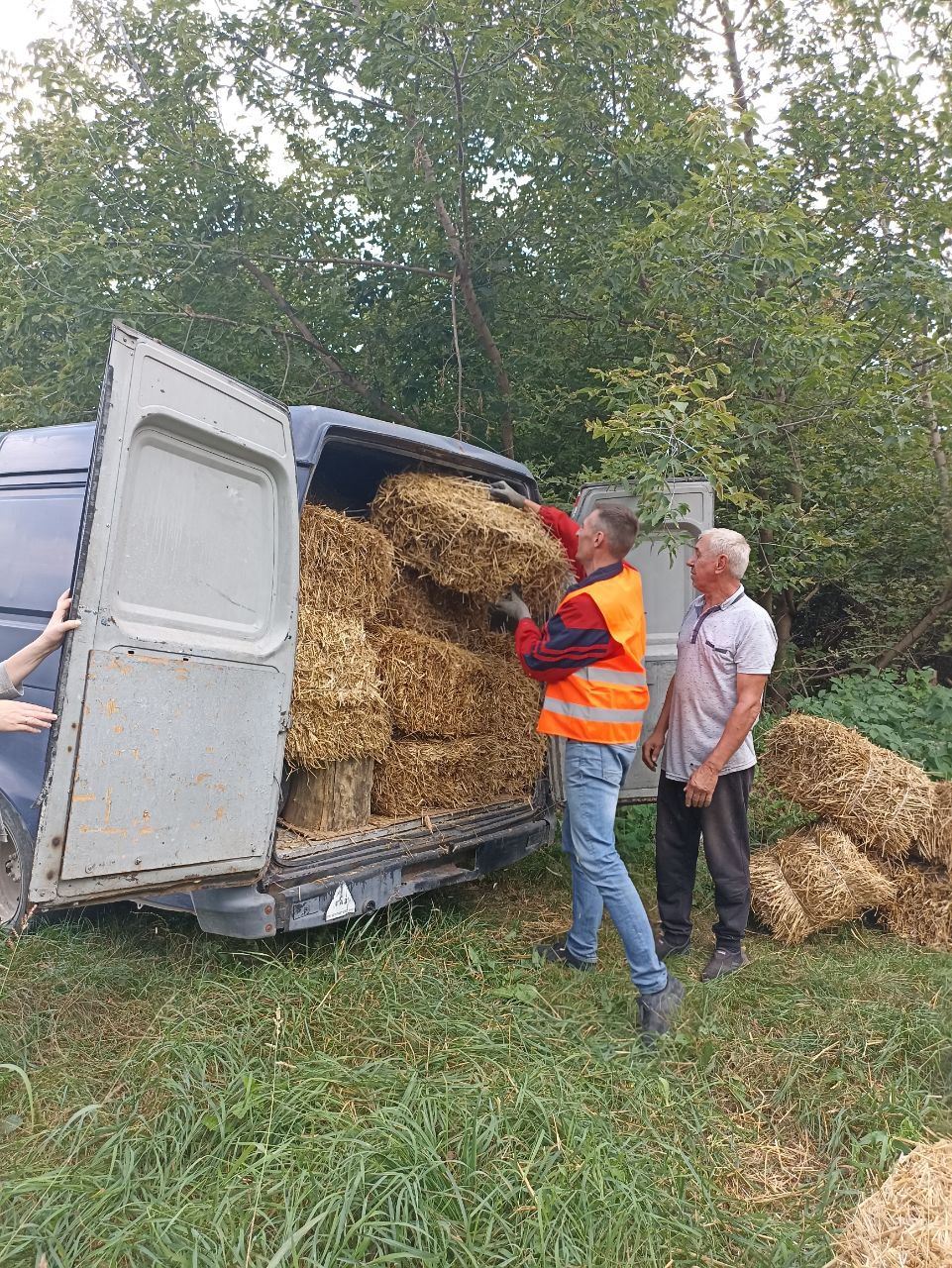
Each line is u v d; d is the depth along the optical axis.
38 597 3.69
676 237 5.91
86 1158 2.32
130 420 2.69
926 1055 3.03
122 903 3.99
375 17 6.29
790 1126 2.75
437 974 3.44
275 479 3.30
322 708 3.51
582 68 6.72
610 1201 2.20
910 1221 2.01
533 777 4.69
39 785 3.43
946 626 9.12
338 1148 2.28
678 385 4.84
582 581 3.50
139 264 6.83
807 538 6.62
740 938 3.88
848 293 6.94
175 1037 2.79
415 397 8.05
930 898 4.36
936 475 8.69
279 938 3.57
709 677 3.84
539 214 7.43
